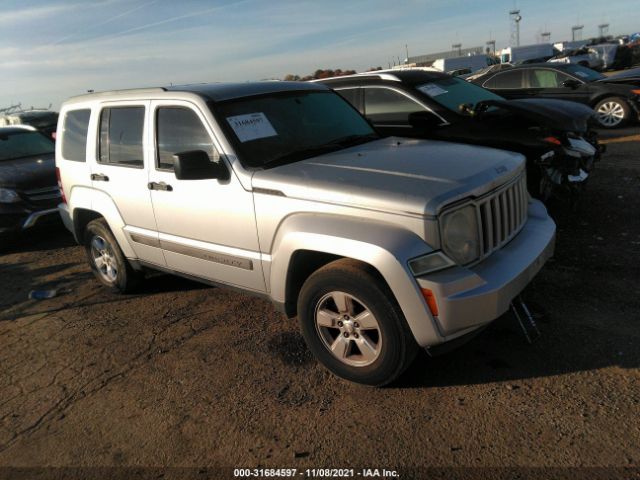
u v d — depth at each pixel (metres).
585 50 30.58
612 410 2.90
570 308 4.04
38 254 7.40
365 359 3.29
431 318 2.90
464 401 3.14
